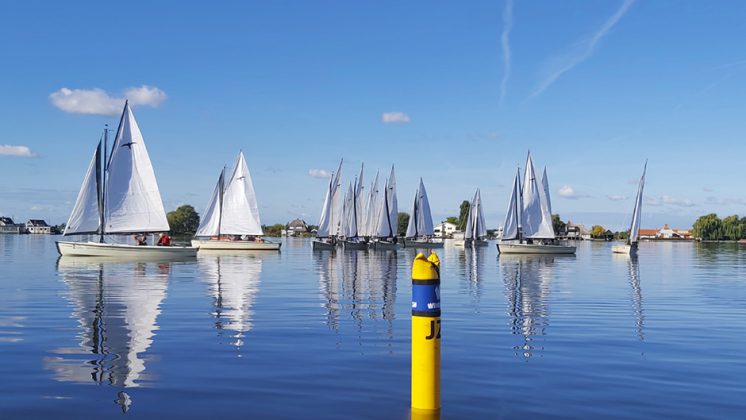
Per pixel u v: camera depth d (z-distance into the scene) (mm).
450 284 31766
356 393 9203
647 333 15445
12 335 14383
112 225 56250
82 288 26875
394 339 14133
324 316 18203
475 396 9102
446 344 13664
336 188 97500
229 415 8070
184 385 9680
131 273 37062
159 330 15289
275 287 28562
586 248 131000
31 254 63938
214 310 19469
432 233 114625
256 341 13789
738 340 14461
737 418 8195
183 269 41969
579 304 22219
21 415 8023
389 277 35906
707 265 55312
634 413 8367
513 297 24781
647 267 51188
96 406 8453
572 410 8453
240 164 83062
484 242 123750
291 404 8602
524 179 80750
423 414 7812
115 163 56250
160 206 58156
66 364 11211
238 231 83312
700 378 10484
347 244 94750
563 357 12211
